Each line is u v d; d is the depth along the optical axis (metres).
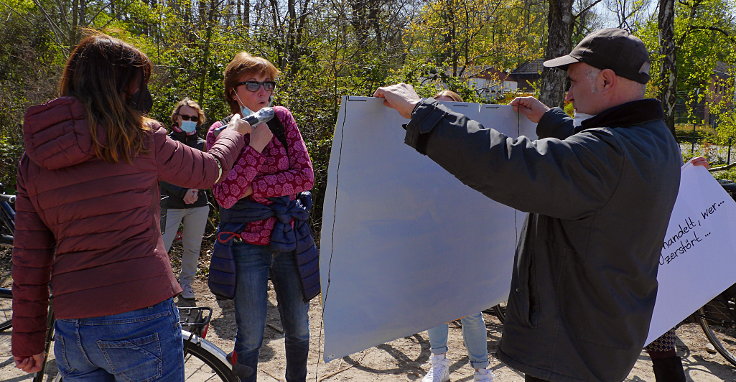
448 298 2.33
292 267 2.70
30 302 1.83
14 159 7.39
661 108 1.82
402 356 3.88
